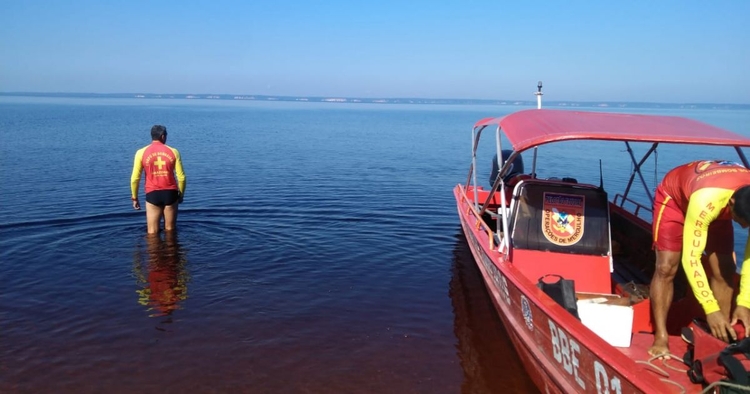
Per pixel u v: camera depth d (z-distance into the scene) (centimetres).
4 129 3341
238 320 639
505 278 552
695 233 390
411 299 720
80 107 9219
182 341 585
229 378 518
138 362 541
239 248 898
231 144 2767
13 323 612
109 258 830
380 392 505
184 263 820
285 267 820
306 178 1627
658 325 451
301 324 636
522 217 632
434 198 1358
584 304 492
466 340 611
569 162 2147
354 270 819
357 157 2267
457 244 962
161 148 927
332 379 523
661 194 436
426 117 8025
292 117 6969
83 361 539
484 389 515
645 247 694
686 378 418
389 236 1002
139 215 1086
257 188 1435
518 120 595
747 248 400
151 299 689
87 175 1563
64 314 639
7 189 1332
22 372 516
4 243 888
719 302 454
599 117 586
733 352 352
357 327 634
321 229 1035
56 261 812
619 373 349
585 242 621
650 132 496
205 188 1421
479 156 2438
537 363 491
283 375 527
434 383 524
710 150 2414
